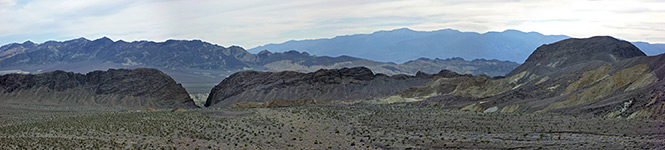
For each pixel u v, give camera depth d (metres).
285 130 91.31
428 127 90.62
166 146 77.69
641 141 64.75
